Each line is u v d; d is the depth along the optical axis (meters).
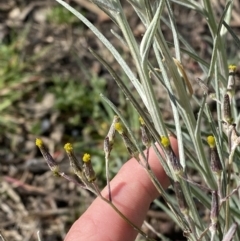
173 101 0.11
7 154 0.28
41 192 0.26
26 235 0.25
